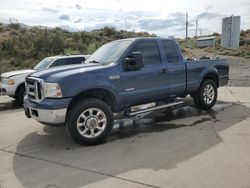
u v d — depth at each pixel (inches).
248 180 138.4
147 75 228.5
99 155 179.2
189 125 236.8
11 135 229.9
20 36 1163.9
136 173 150.8
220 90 416.2
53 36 1169.4
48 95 186.5
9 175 155.3
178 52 259.0
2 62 837.2
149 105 312.0
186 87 263.4
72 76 189.2
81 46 1190.9
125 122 253.1
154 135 214.4
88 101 194.5
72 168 161.2
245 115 264.5
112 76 207.2
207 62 285.3
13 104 363.6
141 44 230.2
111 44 246.5
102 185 139.6
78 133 191.9
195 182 138.2
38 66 384.2
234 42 1984.5
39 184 143.7
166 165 159.3
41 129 244.1
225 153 173.0
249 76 598.9
